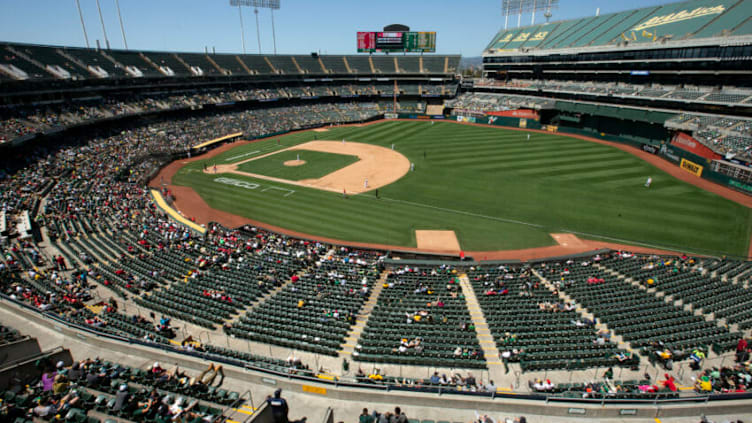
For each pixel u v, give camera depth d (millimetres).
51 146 56844
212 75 92188
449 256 33031
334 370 18438
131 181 52156
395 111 108375
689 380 17312
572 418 13977
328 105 109125
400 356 19328
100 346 17922
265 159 66312
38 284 25281
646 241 35469
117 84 75062
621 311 22953
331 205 45500
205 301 24703
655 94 66562
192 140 73438
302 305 24094
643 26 74188
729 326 21219
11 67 58750
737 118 53719
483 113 95375
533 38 100062
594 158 61438
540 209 42969
